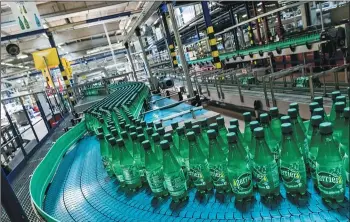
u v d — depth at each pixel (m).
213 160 0.87
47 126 4.94
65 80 8.18
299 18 6.75
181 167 0.96
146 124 1.35
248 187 0.79
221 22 10.20
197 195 0.91
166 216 0.85
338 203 0.70
